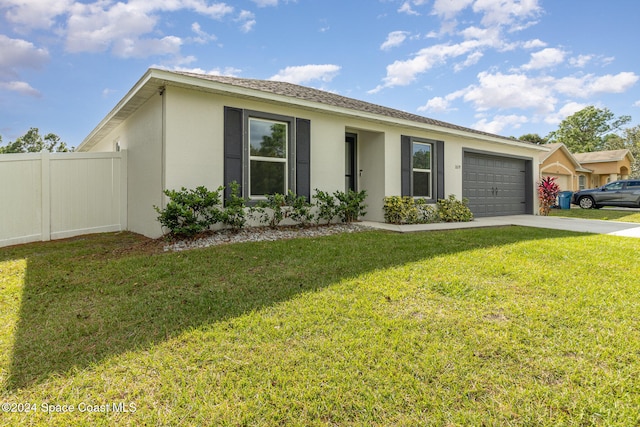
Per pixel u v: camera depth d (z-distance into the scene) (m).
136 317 2.73
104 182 7.59
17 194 6.33
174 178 5.94
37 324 2.66
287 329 2.48
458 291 3.20
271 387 1.85
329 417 1.64
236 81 7.24
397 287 3.32
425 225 8.29
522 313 2.72
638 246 5.27
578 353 2.14
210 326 2.54
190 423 1.60
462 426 1.57
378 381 1.89
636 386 1.82
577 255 4.59
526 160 13.16
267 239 5.89
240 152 6.63
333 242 5.59
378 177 9.13
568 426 1.56
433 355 2.12
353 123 8.42
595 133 38.53
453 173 10.55
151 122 6.48
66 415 1.67
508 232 7.07
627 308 2.80
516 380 1.89
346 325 2.54
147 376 1.96
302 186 7.50
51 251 5.42
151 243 5.65
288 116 7.26
